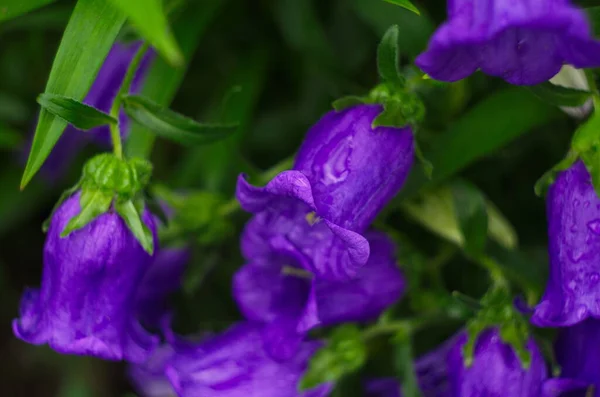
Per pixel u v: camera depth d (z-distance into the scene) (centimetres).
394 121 49
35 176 67
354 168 49
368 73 61
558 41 45
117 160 50
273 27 63
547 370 54
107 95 58
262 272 52
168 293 60
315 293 50
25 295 53
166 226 55
